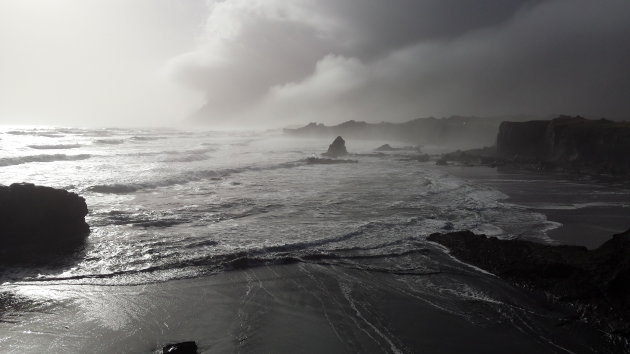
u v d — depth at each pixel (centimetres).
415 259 1139
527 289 952
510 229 1488
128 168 2850
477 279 1011
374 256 1152
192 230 1371
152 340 707
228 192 2180
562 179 3117
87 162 3116
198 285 932
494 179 3091
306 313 817
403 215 1680
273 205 1844
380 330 760
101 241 1223
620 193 2423
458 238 1254
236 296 884
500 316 827
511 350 704
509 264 1043
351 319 798
